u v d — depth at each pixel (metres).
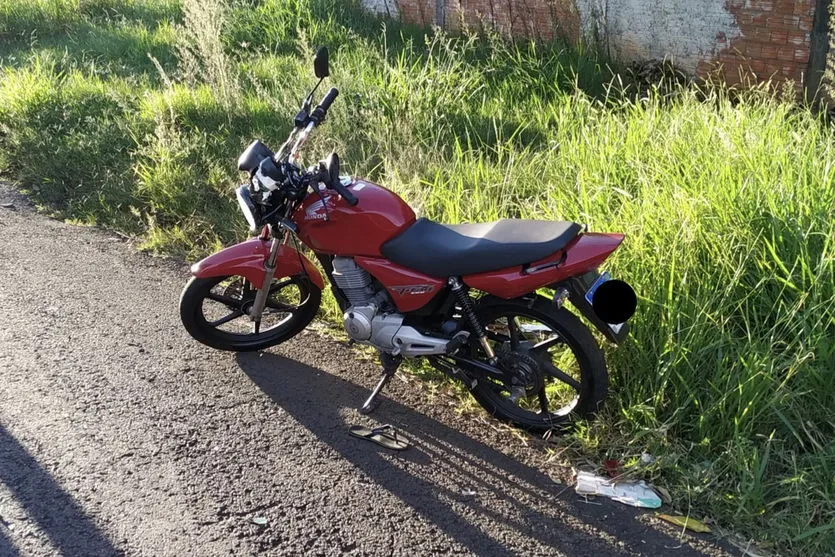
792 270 3.85
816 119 6.40
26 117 8.21
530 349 3.78
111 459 3.67
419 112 7.16
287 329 4.61
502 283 3.57
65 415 3.99
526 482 3.55
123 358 4.51
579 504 3.41
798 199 4.38
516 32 9.85
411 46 8.84
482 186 5.70
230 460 3.68
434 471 3.62
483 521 3.32
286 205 3.95
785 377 3.65
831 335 3.75
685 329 3.75
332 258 4.04
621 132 5.95
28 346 4.62
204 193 6.55
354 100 7.49
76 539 3.20
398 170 6.03
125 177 6.97
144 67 9.89
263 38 10.46
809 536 3.12
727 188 4.62
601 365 3.66
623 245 4.29
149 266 5.73
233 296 4.88
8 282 5.43
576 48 8.68
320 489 3.50
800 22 7.45
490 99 7.67
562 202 4.90
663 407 3.71
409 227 3.86
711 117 5.89
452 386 4.25
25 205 6.83
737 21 7.90
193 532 3.24
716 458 3.49
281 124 7.56
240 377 4.35
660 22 8.50
